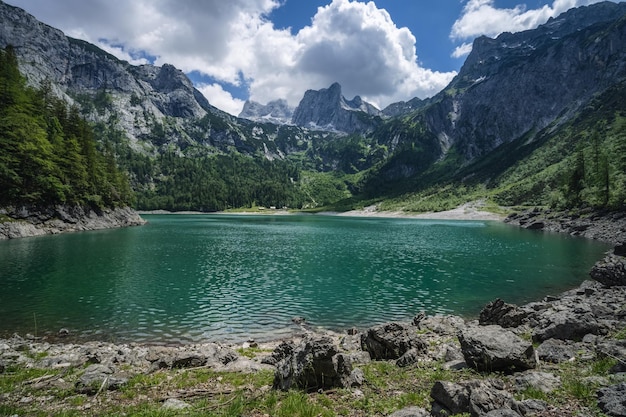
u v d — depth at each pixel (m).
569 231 95.19
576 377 10.91
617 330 16.25
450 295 34.97
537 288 37.31
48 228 83.19
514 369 12.24
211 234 96.94
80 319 27.02
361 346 18.50
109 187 117.75
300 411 9.91
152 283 38.81
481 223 149.00
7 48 97.25
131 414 10.16
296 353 12.55
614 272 31.83
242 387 12.80
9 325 25.44
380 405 10.26
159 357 17.28
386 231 109.50
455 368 13.37
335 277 43.06
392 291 36.53
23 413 10.54
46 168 83.50
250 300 33.09
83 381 13.07
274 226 134.62
